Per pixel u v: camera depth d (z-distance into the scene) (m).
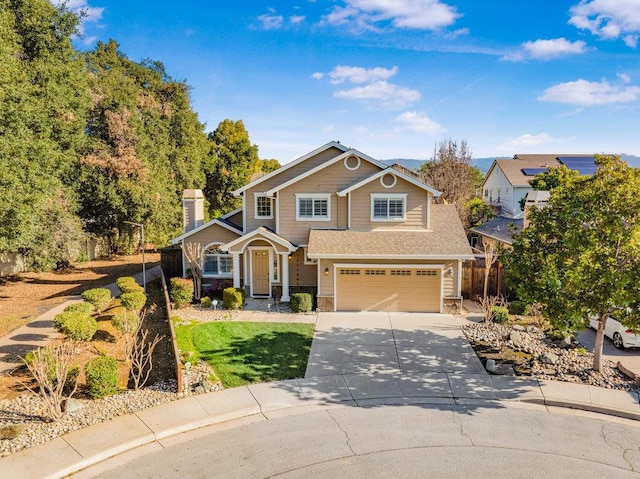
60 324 14.09
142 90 38.81
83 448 9.23
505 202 46.94
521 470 8.69
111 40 43.59
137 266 32.28
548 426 10.39
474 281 21.67
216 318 18.42
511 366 13.65
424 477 8.47
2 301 21.55
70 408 10.63
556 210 13.05
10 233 20.34
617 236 11.45
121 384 12.20
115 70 35.47
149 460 9.04
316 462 8.95
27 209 20.16
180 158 41.81
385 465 8.84
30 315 18.78
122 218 33.16
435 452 9.29
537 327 17.16
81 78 27.55
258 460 9.02
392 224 20.98
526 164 48.75
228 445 9.59
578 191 12.71
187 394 11.72
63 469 8.53
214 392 11.95
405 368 13.59
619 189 11.59
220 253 22.97
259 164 64.81
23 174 19.70
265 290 22.02
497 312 17.83
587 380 12.61
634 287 11.32
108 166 30.95
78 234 28.20
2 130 18.45
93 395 11.27
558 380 12.70
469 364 13.87
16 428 9.84
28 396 11.36
